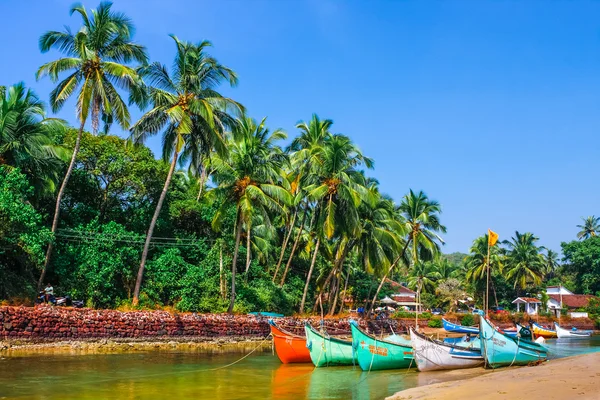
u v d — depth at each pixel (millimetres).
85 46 31828
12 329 27547
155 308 35812
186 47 35531
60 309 29797
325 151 42062
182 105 34750
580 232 99875
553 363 25484
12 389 17797
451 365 25156
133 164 41156
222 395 18156
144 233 42250
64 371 21734
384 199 52312
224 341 35844
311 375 23469
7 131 31672
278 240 54000
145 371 22844
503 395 15938
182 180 49438
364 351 24625
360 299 67875
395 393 18328
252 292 42906
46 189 34031
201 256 43312
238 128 37562
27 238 29281
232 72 36250
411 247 56469
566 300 85500
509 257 85562
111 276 35188
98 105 32281
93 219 38125
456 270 102375
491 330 25641
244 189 37500
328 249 53219
